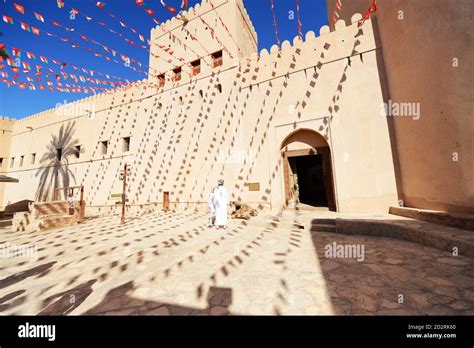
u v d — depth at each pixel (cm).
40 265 413
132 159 1307
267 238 559
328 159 832
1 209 1825
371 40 777
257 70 980
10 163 1919
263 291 279
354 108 778
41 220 799
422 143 577
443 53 489
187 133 1141
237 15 1179
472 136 438
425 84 551
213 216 805
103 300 273
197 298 268
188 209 1087
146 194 1227
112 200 1335
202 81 1130
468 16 437
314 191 1534
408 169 649
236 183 967
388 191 705
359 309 227
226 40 1137
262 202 902
